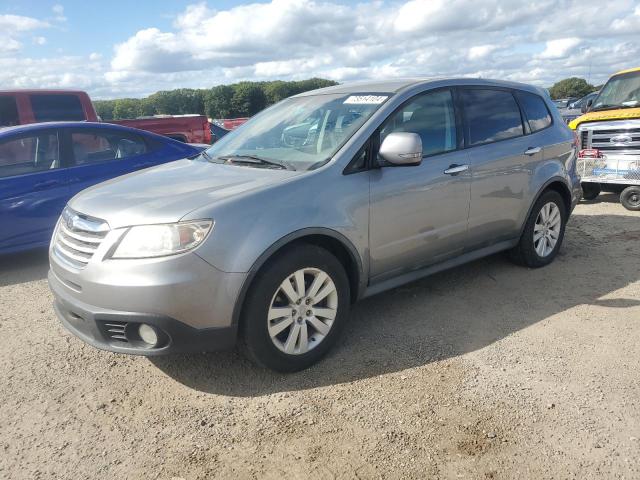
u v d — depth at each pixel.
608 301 4.32
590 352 3.47
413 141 3.47
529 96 5.10
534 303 4.33
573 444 2.59
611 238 6.26
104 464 2.58
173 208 2.98
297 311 3.28
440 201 4.04
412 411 2.90
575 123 8.51
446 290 4.66
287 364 3.28
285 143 3.98
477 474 2.42
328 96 4.34
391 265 3.85
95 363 3.57
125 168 6.47
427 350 3.58
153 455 2.63
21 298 4.85
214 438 2.75
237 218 3.01
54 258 3.34
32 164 5.88
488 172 4.40
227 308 2.98
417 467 2.47
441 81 4.30
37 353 3.73
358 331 3.91
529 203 4.86
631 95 8.12
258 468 2.51
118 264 2.88
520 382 3.14
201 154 4.51
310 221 3.25
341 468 2.49
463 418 2.82
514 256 5.17
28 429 2.86
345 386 3.18
